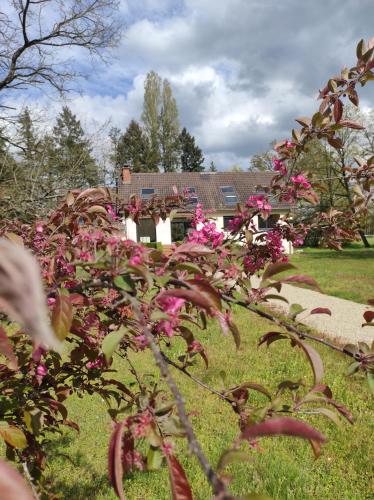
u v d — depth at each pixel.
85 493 3.02
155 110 46.00
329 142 1.84
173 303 0.98
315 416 3.94
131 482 3.11
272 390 4.59
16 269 0.25
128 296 0.85
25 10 8.21
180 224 22.38
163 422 0.87
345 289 11.85
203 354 1.34
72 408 4.27
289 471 3.16
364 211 2.01
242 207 1.91
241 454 0.56
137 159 46.34
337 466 3.28
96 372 1.81
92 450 3.55
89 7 8.49
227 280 1.33
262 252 1.86
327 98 1.80
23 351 1.62
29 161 7.30
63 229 1.79
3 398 1.60
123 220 2.32
